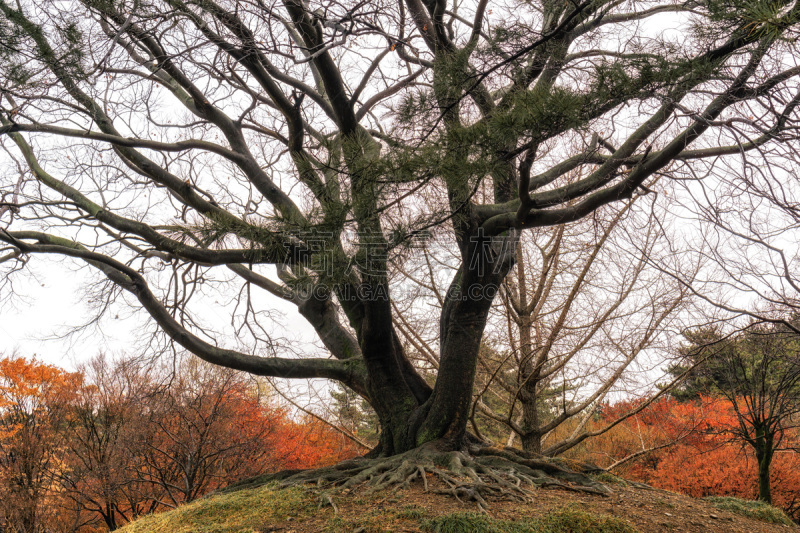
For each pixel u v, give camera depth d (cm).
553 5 616
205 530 592
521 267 1300
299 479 741
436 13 708
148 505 1552
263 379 1636
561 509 599
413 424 859
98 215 912
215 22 676
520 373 1252
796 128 431
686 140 567
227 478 1420
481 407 1267
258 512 625
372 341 869
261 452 1494
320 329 1034
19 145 1048
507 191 854
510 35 589
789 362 1097
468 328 850
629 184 642
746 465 1417
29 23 631
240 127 982
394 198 609
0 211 938
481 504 601
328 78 765
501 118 526
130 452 1405
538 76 723
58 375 1650
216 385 1494
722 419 1321
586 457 1858
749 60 482
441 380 841
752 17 393
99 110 959
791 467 1422
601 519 576
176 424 1458
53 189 1004
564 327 1193
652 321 1106
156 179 949
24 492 1495
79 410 1588
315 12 595
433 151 563
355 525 560
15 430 1548
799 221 443
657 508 657
